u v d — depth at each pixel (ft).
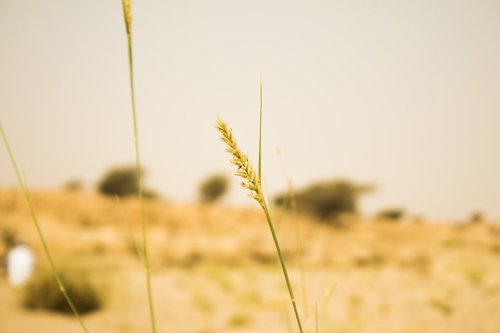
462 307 22.30
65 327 16.90
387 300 25.49
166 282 33.01
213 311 21.56
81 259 36.94
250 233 62.64
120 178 90.53
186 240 60.59
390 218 99.91
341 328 18.10
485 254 59.00
